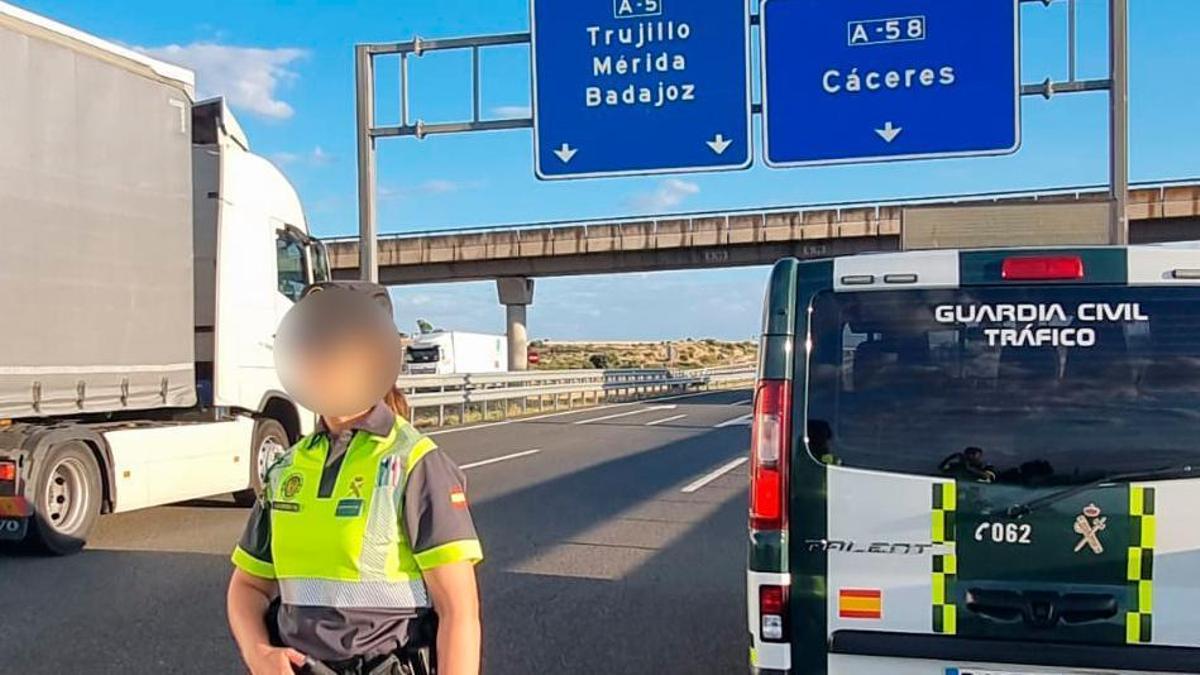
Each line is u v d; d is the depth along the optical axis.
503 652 6.34
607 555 9.09
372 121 14.24
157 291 9.88
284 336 2.71
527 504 11.81
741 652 6.37
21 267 8.39
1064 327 4.01
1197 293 3.96
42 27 8.59
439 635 2.65
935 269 4.09
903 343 4.09
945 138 12.68
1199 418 3.91
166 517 11.29
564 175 13.71
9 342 8.29
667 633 6.76
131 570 8.53
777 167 13.09
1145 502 3.88
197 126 11.34
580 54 13.67
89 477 9.34
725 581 8.16
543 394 30.59
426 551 2.64
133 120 9.56
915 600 3.98
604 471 14.80
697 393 44.09
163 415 11.01
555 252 43.41
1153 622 3.87
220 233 11.10
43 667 6.02
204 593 7.75
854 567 4.03
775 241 40.41
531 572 8.45
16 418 8.83
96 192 9.13
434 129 14.15
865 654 4.00
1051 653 3.88
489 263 44.97
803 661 4.05
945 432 4.01
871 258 4.16
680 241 41.59
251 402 11.66
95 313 9.13
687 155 13.48
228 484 11.20
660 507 11.61
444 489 2.70
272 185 12.27
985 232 7.57
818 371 4.14
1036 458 3.95
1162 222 34.44
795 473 4.09
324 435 2.75
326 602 2.62
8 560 8.91
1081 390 3.97
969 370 4.04
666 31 13.49
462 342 47.28
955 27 12.64
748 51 13.36
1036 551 3.92
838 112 12.95
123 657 6.21
